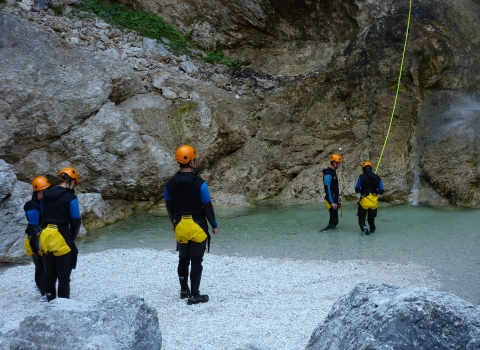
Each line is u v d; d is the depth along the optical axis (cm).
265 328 505
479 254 782
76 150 1135
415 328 266
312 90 1387
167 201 607
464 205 1132
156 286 671
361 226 936
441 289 630
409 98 1251
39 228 600
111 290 657
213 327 512
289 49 1568
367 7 1409
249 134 1363
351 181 1258
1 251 901
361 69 1322
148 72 1344
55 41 1183
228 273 717
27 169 1094
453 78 1238
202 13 1588
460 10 1347
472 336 262
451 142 1177
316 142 1328
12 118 1072
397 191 1198
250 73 1530
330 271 716
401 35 1277
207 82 1439
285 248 866
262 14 1553
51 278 591
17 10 1334
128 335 354
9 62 1094
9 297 652
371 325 279
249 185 1299
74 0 1454
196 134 1272
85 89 1146
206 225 602
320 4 1488
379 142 1252
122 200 1200
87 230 1066
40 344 329
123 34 1447
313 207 1198
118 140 1159
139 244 939
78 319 353
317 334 323
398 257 785
